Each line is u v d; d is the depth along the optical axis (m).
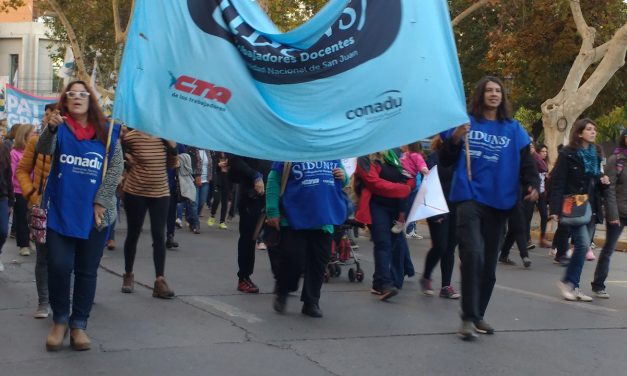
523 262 11.93
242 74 5.93
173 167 8.23
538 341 6.69
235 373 5.46
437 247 8.57
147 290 8.55
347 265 10.13
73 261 5.86
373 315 7.57
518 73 26.39
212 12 5.89
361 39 6.04
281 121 5.95
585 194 8.80
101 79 34.19
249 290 8.59
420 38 6.05
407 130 6.09
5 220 9.34
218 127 5.91
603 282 9.16
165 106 5.81
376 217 8.44
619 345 6.66
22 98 19.92
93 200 5.75
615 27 24.11
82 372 5.41
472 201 6.52
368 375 5.51
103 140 5.79
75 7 30.78
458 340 6.61
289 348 6.18
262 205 8.45
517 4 23.31
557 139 18.28
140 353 5.93
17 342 6.19
